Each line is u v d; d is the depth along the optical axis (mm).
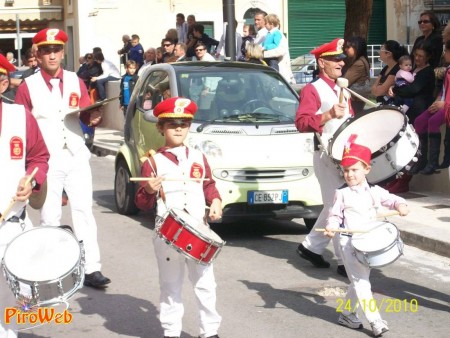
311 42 34375
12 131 5746
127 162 11305
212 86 10617
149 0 32312
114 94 23156
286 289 8039
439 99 11844
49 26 34688
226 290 8016
